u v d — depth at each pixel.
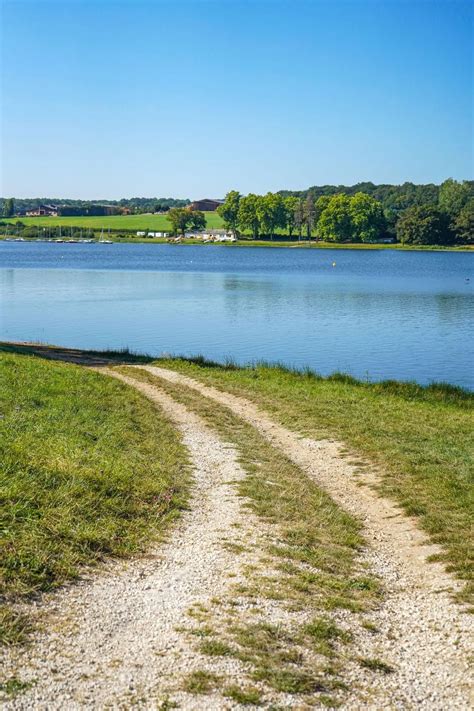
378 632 7.84
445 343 41.31
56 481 11.27
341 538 10.84
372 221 186.12
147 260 137.25
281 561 9.59
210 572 9.01
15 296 66.88
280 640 7.39
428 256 154.75
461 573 9.50
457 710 6.41
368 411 20.48
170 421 18.28
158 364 29.73
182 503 11.70
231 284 83.75
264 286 81.31
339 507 12.55
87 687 6.31
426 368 34.06
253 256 154.88
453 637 7.76
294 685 6.56
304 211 195.00
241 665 6.82
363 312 56.56
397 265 125.69
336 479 14.36
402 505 12.62
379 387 24.95
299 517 11.61
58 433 14.38
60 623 7.38
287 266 120.56
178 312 55.59
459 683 6.85
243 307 59.44
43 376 21.05
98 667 6.64
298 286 81.50
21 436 13.41
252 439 17.17
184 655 6.92
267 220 198.12
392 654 7.38
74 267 113.38
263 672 6.70
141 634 7.30
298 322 50.25
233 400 22.38
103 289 75.62
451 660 7.28
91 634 7.22
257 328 47.06
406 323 50.03
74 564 8.77
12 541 8.87
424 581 9.42
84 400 18.33
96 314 53.75
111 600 8.02
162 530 10.41
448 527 11.38
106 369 27.59
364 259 144.12
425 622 8.15
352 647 7.43
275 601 8.30
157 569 9.04
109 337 42.75
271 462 15.16
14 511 9.65
